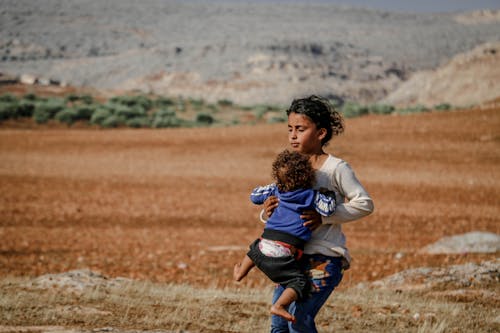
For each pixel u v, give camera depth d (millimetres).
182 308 8641
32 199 28000
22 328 6625
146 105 85250
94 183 32812
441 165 38031
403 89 134875
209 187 32188
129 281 10836
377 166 37844
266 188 4965
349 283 13898
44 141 48344
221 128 53750
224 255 18219
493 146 42344
